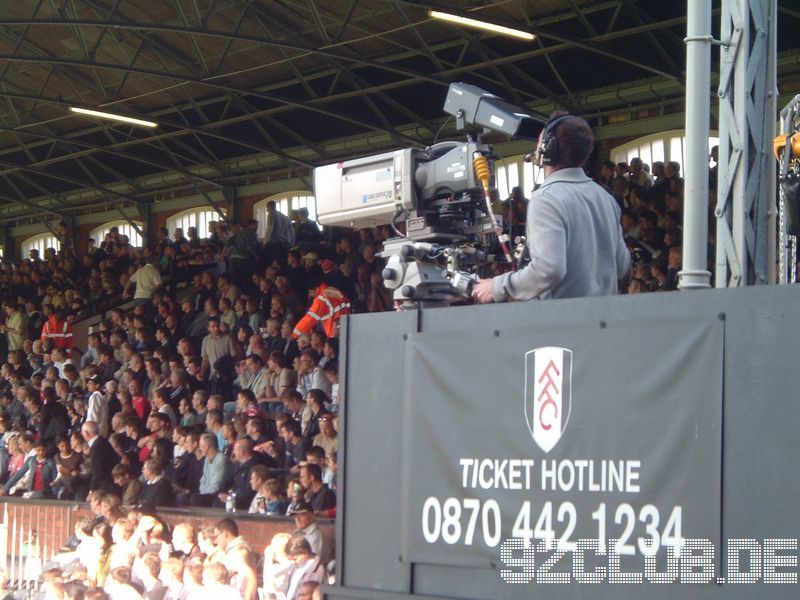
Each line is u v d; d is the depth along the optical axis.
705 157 4.92
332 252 21.52
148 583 10.61
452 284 4.31
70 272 27.42
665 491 3.20
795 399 3.00
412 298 4.40
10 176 30.44
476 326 3.62
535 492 3.44
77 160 28.16
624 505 3.27
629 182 18.27
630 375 3.29
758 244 5.40
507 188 22.59
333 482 11.30
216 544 10.31
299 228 22.45
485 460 3.55
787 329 3.04
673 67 18.61
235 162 27.09
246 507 12.13
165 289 23.36
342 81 21.70
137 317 20.86
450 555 3.60
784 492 3.00
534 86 20.25
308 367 15.05
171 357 18.75
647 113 21.02
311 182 26.17
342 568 3.87
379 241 20.11
